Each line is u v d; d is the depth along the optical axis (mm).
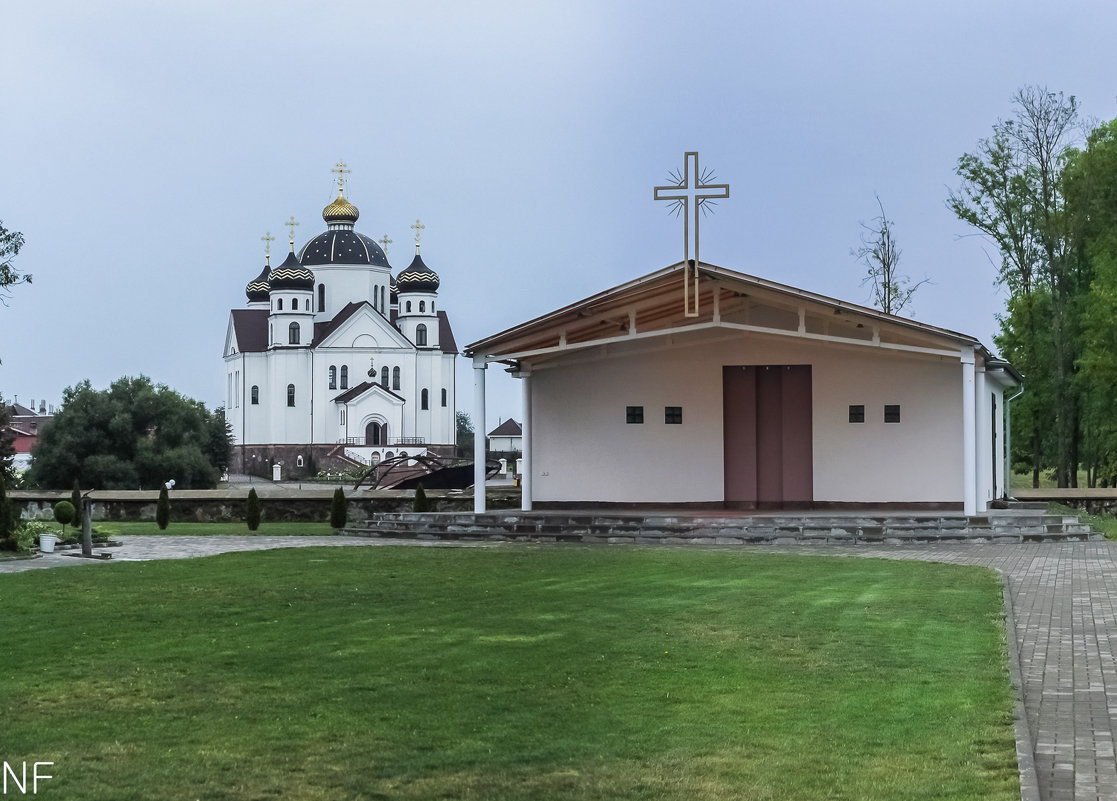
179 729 8773
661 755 8102
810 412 28672
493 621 13422
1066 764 7910
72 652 11656
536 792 7367
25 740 8484
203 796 7301
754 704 9445
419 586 16766
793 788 7391
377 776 7680
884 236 53000
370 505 36000
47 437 78312
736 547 24125
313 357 115250
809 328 28531
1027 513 26109
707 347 28969
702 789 7391
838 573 18359
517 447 142500
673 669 10727
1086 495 37781
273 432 116312
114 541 26750
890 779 7543
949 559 21094
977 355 26500
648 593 15859
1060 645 12305
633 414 29109
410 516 28609
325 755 8125
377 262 123500
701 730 8703
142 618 13820
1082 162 46469
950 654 11406
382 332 115562
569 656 11320
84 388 79688
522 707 9375
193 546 25875
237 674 10570
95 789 7414
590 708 9336
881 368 28250
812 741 8406
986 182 50812
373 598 15461
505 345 27031
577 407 29328
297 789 7430
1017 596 16031
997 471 32719
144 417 80188
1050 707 9531
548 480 29453
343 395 112625
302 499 36875
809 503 28562
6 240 37594
